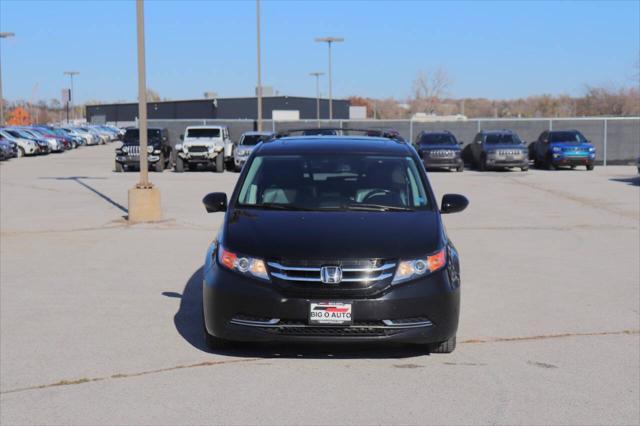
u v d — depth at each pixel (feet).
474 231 45.57
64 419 15.55
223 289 18.48
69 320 23.70
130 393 17.06
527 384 17.80
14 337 21.72
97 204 58.65
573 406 16.38
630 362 19.62
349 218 20.26
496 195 69.97
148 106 291.99
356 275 18.02
